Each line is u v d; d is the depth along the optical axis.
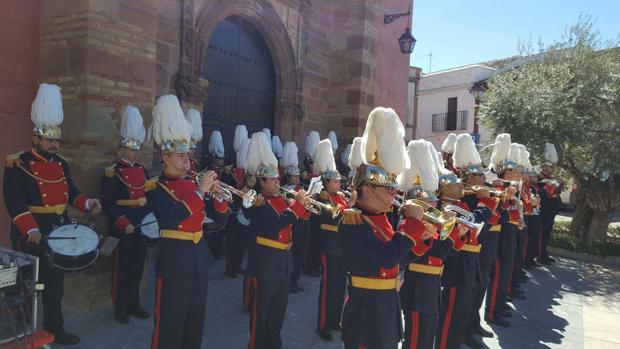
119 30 4.91
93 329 4.36
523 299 6.48
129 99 5.07
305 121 9.86
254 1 8.23
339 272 4.60
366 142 2.86
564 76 9.84
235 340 4.38
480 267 4.54
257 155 4.11
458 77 26.20
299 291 6.04
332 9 10.41
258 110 9.05
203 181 3.21
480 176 4.89
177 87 6.81
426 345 3.43
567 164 10.13
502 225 5.42
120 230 4.55
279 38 8.98
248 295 4.99
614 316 5.87
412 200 3.04
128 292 4.70
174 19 6.73
